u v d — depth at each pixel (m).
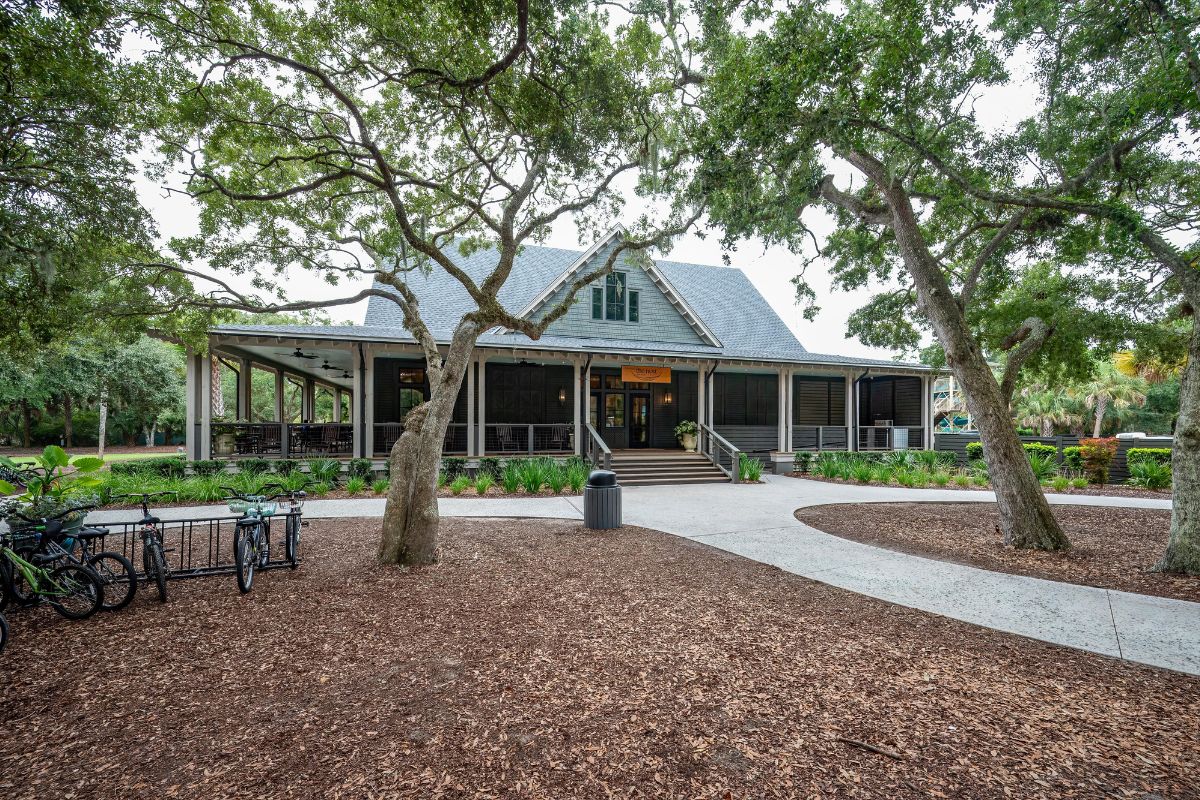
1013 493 7.63
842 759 2.71
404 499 6.50
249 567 5.64
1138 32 6.73
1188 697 3.41
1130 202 8.73
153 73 6.88
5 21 5.65
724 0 7.38
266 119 7.56
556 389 18.28
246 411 16.14
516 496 12.49
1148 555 7.14
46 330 9.68
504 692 3.39
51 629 4.48
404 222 6.65
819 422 22.28
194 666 3.78
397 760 2.68
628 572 6.19
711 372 17.73
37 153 7.72
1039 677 3.66
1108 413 33.44
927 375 20.52
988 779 2.55
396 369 16.53
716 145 7.03
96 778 2.56
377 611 4.88
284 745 2.82
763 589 5.62
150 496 5.78
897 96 6.55
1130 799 2.42
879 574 6.24
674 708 3.20
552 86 7.41
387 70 7.71
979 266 8.41
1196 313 6.35
